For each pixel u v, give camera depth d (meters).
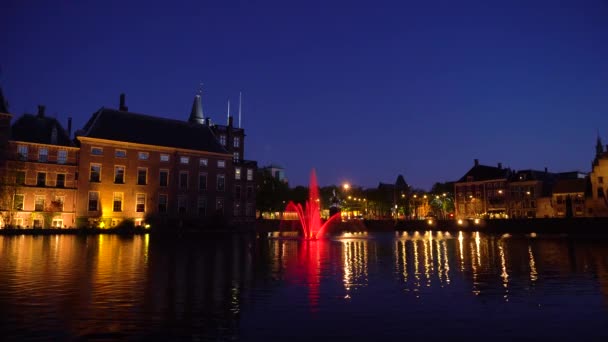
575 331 8.44
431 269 17.92
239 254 25.47
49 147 61.84
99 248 29.47
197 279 14.98
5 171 57.00
